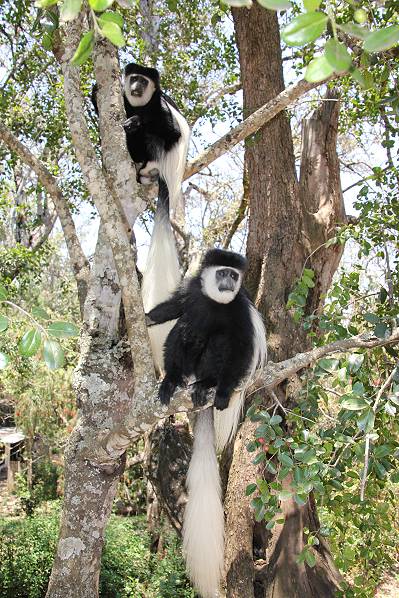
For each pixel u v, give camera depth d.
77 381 3.69
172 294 4.01
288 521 4.97
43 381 12.38
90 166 2.84
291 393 4.96
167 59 7.89
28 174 11.76
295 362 3.01
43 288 17.41
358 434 2.90
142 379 2.97
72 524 3.66
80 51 1.34
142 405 2.98
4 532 9.69
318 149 6.37
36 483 13.19
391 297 3.81
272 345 5.39
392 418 3.23
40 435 13.68
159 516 9.55
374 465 2.81
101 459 3.57
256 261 5.98
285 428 4.89
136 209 3.43
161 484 6.30
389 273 4.02
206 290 3.62
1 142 7.22
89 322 3.67
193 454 3.89
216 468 3.86
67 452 3.70
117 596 8.49
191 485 3.81
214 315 3.58
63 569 3.65
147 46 7.37
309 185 6.28
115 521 10.28
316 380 3.25
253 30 5.66
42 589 9.09
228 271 3.67
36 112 7.41
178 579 7.99
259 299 5.70
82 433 3.63
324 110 6.45
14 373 11.62
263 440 2.98
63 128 7.17
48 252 11.98
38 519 10.26
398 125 4.92
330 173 6.31
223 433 3.90
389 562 3.91
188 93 8.13
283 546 4.88
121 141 3.41
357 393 2.46
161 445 6.46
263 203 5.91
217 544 3.70
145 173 4.89
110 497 3.74
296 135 10.04
